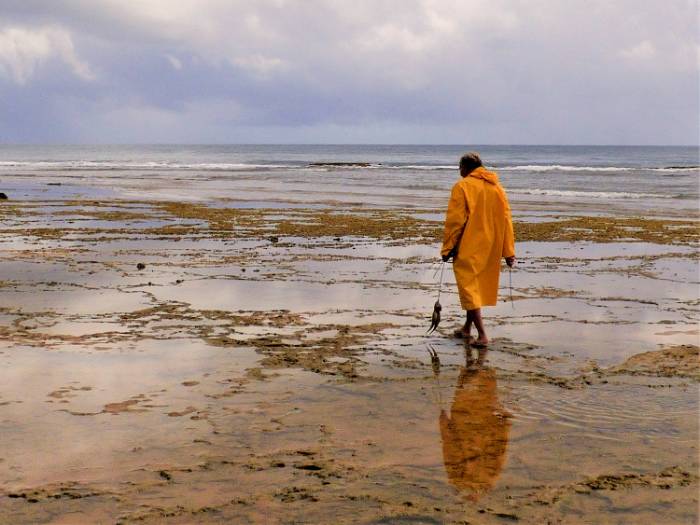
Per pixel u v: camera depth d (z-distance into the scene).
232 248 14.15
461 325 7.71
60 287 9.80
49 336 7.06
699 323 7.79
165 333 7.22
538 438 4.43
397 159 118.75
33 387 5.44
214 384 5.55
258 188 36.66
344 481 3.79
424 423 4.71
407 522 3.33
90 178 46.81
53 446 4.28
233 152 175.00
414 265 11.98
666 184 40.84
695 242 15.49
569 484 3.75
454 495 3.62
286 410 4.96
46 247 14.12
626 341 6.99
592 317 8.10
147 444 4.32
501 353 6.58
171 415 4.84
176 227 18.09
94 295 9.23
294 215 21.77
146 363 6.12
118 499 3.58
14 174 52.59
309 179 46.75
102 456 4.13
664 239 16.03
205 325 7.59
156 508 3.48
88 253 13.29
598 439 4.40
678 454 4.16
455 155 149.25
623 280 10.62
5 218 20.16
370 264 12.07
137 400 5.15
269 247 14.35
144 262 12.20
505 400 5.20
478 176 7.05
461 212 6.92
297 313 8.23
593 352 6.59
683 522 3.33
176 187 37.16
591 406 5.04
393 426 4.65
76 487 3.72
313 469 3.96
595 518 3.37
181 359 6.26
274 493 3.65
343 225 18.77
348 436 4.47
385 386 5.54
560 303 8.90
